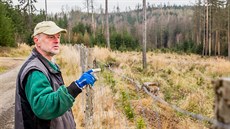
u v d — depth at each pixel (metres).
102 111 6.36
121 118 6.21
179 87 10.23
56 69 2.52
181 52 52.66
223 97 0.73
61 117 2.49
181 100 8.16
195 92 9.29
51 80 2.35
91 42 48.25
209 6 56.47
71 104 2.19
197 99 7.82
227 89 0.73
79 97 7.15
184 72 15.58
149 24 107.94
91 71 2.42
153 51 48.81
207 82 11.76
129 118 6.36
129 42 57.97
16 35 43.09
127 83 9.98
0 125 6.88
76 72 11.35
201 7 63.12
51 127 2.32
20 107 2.27
